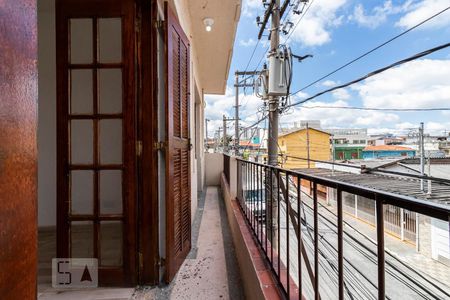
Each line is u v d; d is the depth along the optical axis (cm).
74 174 201
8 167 49
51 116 327
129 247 192
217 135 2183
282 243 317
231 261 243
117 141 207
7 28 48
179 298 179
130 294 182
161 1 223
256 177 226
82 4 192
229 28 386
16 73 51
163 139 205
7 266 48
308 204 323
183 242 241
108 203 205
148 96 198
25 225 53
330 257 261
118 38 201
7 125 48
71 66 194
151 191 198
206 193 620
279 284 132
